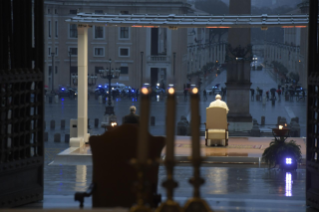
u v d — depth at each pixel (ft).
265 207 59.26
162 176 93.45
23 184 58.75
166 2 523.29
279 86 479.82
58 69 551.18
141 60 513.86
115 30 550.36
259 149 128.77
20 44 59.06
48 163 123.65
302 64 565.12
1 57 54.85
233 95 189.06
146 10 526.57
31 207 57.52
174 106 24.79
